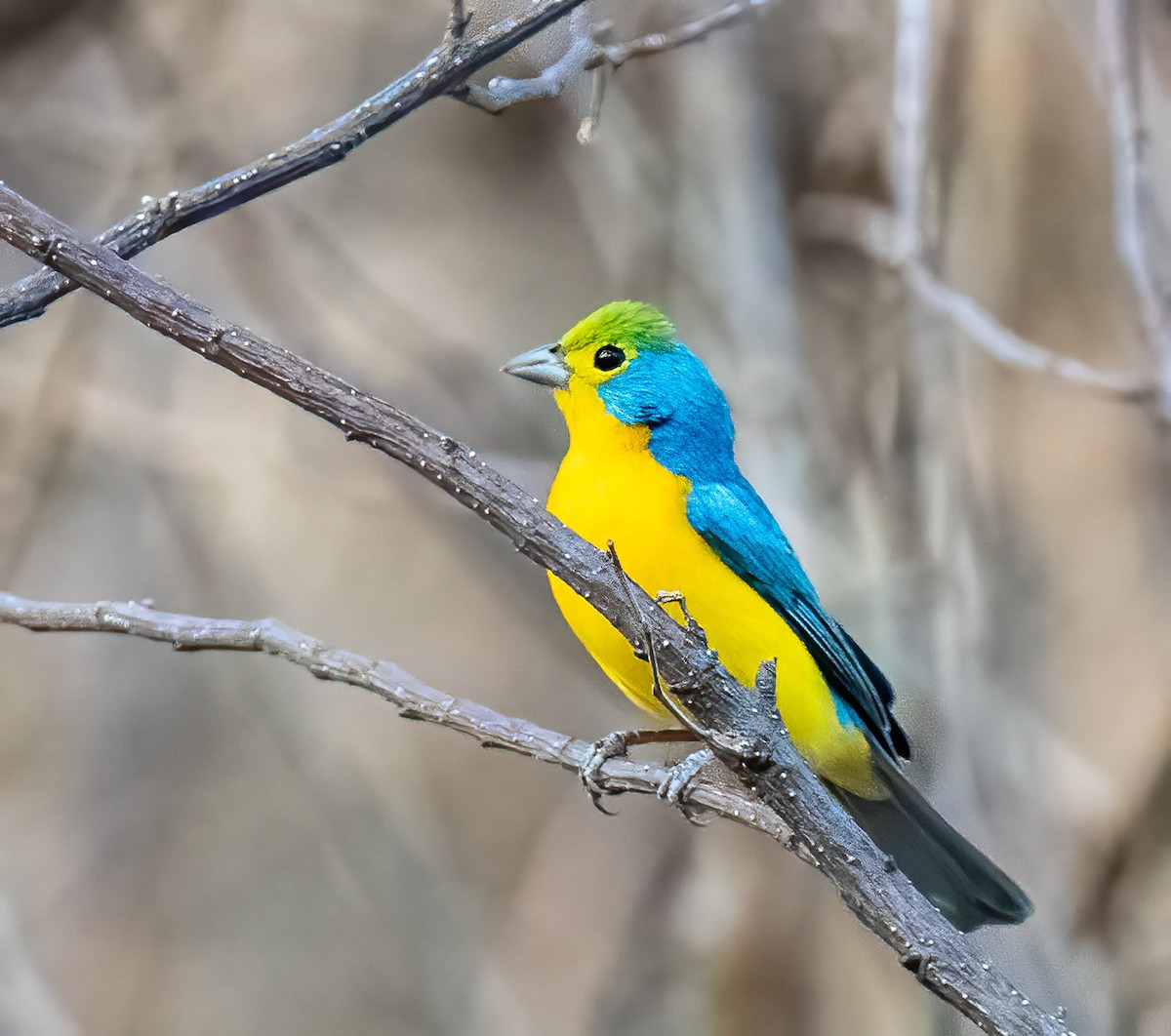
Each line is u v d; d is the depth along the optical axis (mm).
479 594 16109
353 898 16453
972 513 11109
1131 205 9648
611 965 13945
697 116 12445
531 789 15844
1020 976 10156
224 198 5605
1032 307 11938
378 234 16062
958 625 10688
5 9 13867
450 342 14648
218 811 16938
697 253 12266
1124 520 11680
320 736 16062
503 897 15398
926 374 11180
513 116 15695
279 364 5152
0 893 13359
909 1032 11305
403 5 14922
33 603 7016
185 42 14281
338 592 15922
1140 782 10969
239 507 15492
